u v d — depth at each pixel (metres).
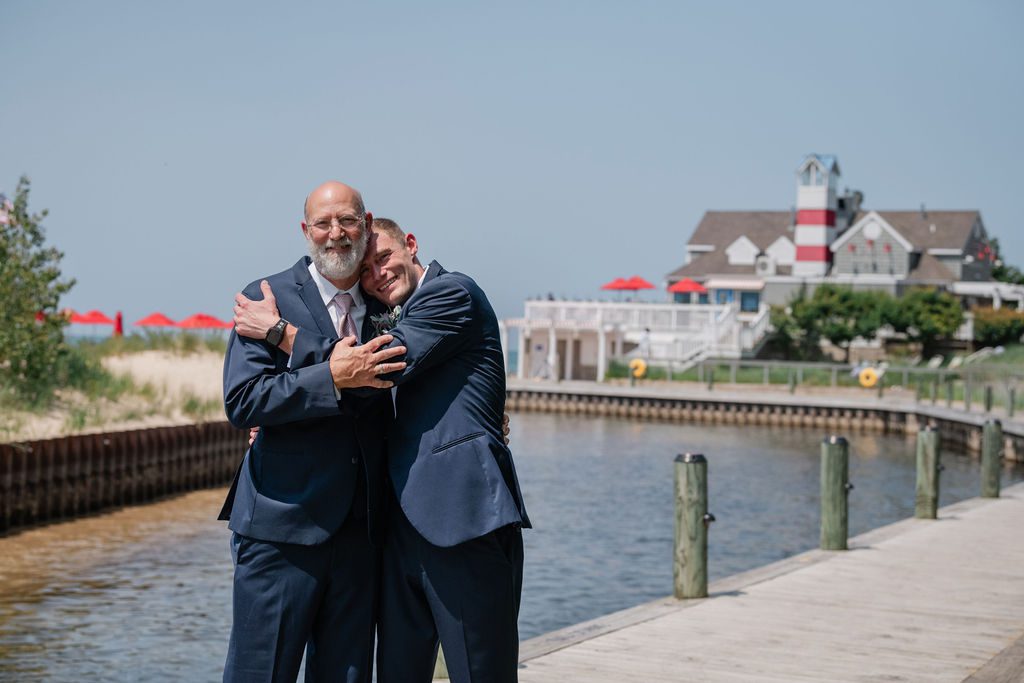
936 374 45.62
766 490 25.61
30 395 21.27
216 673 9.96
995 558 11.49
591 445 35.94
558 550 17.09
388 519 4.64
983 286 64.69
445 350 4.51
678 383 50.12
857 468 30.36
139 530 17.45
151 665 10.16
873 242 64.88
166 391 25.33
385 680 4.64
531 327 53.34
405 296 4.68
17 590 13.11
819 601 9.41
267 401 4.32
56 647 10.70
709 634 8.23
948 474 29.25
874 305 57.53
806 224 65.56
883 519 21.27
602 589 14.05
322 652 4.56
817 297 58.41
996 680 6.97
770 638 8.12
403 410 4.60
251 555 4.45
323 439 4.45
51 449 18.00
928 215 68.81
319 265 4.50
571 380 53.06
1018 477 28.16
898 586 10.05
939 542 12.48
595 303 54.59
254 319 4.48
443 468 4.48
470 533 4.43
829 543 11.95
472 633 4.50
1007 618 8.84
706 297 68.06
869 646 7.93
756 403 44.31
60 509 18.30
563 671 7.19
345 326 4.65
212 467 23.06
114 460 19.77
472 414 4.58
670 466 30.36
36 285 21.69
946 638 8.19
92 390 23.17
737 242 67.88
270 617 4.43
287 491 4.42
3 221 21.34
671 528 19.58
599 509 22.09
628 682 6.96
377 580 4.62
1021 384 36.03
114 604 12.49
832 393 46.72
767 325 57.81
